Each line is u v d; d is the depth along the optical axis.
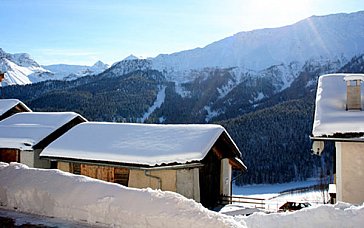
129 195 5.02
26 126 21.92
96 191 5.20
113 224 4.76
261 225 6.24
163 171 14.40
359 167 9.98
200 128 16.25
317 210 6.27
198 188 15.30
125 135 16.72
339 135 9.93
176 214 4.57
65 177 5.68
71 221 4.96
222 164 17.58
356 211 6.03
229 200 17.02
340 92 12.82
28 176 5.87
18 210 5.45
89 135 17.44
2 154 20.81
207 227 4.37
